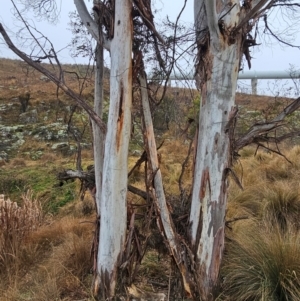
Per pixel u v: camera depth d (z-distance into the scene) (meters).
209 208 2.94
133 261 3.10
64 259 4.00
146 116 3.04
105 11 3.03
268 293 2.88
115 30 2.85
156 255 3.83
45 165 11.17
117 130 2.87
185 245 3.03
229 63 2.87
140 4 2.85
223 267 3.21
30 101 17.61
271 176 6.99
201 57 3.00
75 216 6.87
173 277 3.17
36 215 5.70
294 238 3.41
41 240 5.04
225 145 2.92
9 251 4.42
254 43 3.05
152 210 3.07
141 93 3.02
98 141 3.21
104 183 2.95
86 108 3.06
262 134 3.17
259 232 3.67
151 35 3.08
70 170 3.63
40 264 4.37
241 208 4.94
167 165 8.46
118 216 2.93
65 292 3.37
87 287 3.39
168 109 3.81
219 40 2.81
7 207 4.84
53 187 8.92
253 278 3.04
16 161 11.80
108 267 2.96
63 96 17.78
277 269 3.02
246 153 9.33
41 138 14.01
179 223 3.22
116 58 2.85
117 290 2.99
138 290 3.10
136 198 5.45
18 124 16.08
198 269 2.98
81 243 4.16
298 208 4.85
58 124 14.95
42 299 3.24
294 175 6.82
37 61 3.13
